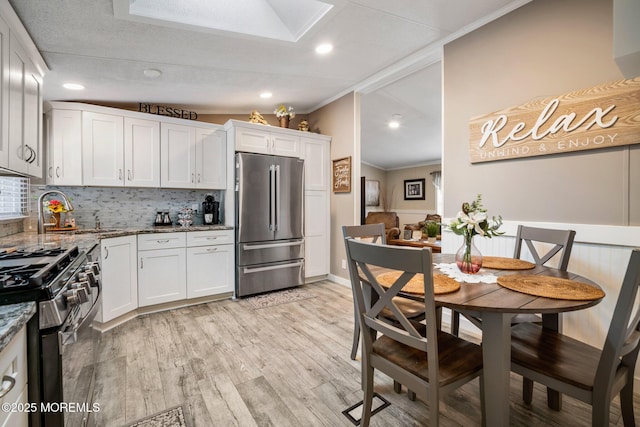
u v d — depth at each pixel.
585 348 1.39
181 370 2.02
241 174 3.44
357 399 1.75
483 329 1.25
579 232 1.92
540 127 2.07
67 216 3.17
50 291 1.00
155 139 3.32
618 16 1.45
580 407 1.65
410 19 2.30
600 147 1.82
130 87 3.08
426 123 5.38
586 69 1.88
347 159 3.95
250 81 3.21
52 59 2.40
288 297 3.54
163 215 3.61
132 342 2.41
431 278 1.09
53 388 0.98
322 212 4.21
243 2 2.26
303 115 4.70
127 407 1.66
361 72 3.23
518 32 2.18
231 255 3.48
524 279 1.47
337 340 2.46
